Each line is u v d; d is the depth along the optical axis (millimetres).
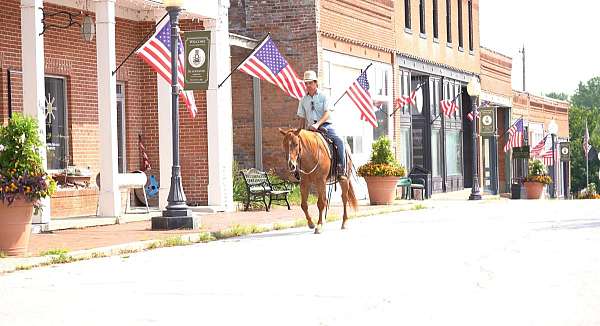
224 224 20688
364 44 34188
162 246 16703
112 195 21344
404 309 9266
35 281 12211
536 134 60719
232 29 30938
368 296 10125
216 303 9961
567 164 68375
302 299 10055
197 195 25672
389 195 29781
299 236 18062
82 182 23000
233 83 30703
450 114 41750
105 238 17609
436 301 9688
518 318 8648
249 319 8961
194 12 24109
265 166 30438
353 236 17656
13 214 14711
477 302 9562
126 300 10312
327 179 18859
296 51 30453
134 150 25703
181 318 9102
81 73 23609
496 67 52000
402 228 19391
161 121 24328
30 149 14898
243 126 30625
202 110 25625
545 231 17578
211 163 25328
